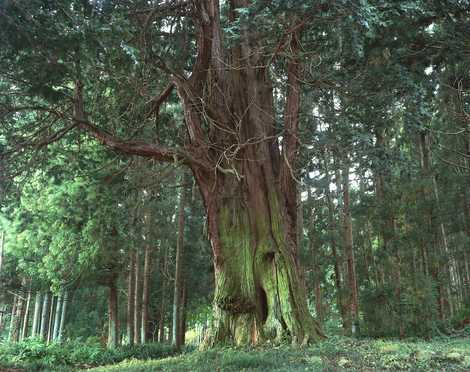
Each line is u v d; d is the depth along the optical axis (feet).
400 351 30.09
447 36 42.16
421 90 42.22
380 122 50.52
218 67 46.50
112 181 57.88
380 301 49.67
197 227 100.68
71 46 26.71
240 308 40.24
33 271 76.07
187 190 87.10
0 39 25.14
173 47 50.08
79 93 42.65
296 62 44.42
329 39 42.86
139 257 94.53
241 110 47.11
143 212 72.54
